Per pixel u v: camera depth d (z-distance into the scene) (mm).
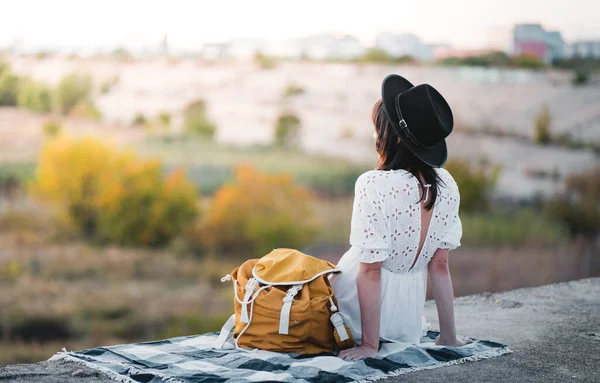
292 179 31406
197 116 31750
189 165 30422
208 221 29656
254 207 30453
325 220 31484
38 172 28547
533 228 29578
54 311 24781
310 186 31547
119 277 26938
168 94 31938
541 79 32281
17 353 23844
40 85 30000
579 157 31219
